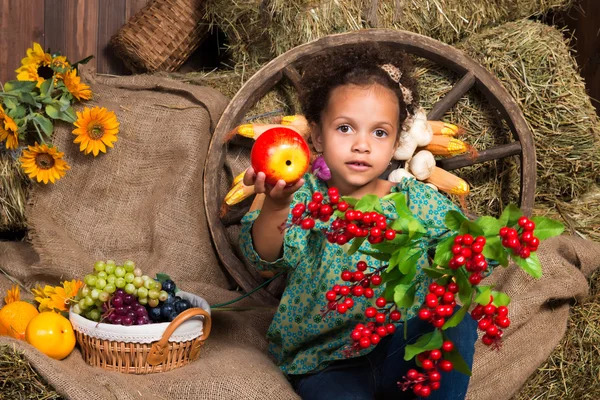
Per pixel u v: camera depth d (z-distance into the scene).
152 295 1.73
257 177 1.40
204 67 3.00
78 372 1.66
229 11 2.56
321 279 1.58
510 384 1.88
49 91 2.31
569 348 2.08
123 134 2.37
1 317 1.84
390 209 1.60
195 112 2.35
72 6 2.84
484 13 2.57
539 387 2.04
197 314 1.69
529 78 2.44
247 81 2.33
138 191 2.37
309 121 1.68
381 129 1.57
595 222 2.42
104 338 1.67
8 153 2.31
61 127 2.35
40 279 2.21
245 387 1.56
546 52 2.45
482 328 1.03
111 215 2.34
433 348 1.04
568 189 2.49
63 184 2.33
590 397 2.07
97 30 2.88
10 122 2.22
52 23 2.82
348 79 1.56
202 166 2.35
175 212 2.30
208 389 1.58
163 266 2.27
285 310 1.61
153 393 1.60
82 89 2.35
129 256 2.32
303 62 2.34
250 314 2.09
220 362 1.71
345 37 2.33
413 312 1.53
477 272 1.01
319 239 1.60
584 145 2.43
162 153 2.36
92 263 2.25
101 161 2.35
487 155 2.36
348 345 1.56
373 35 2.33
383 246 1.10
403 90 1.62
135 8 2.92
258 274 2.28
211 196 2.30
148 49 2.73
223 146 2.31
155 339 1.66
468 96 2.46
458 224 1.04
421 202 1.63
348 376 1.53
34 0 2.79
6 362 1.56
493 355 1.88
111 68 2.91
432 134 2.26
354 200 1.10
